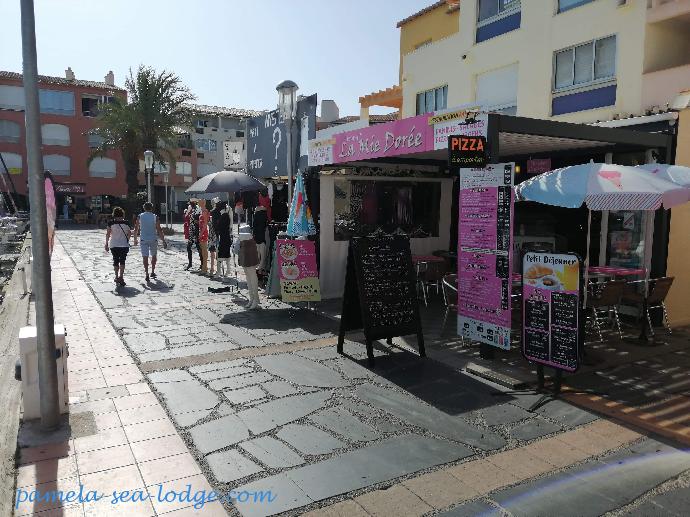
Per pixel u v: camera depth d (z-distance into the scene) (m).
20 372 4.16
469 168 5.80
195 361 5.81
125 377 5.26
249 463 3.62
